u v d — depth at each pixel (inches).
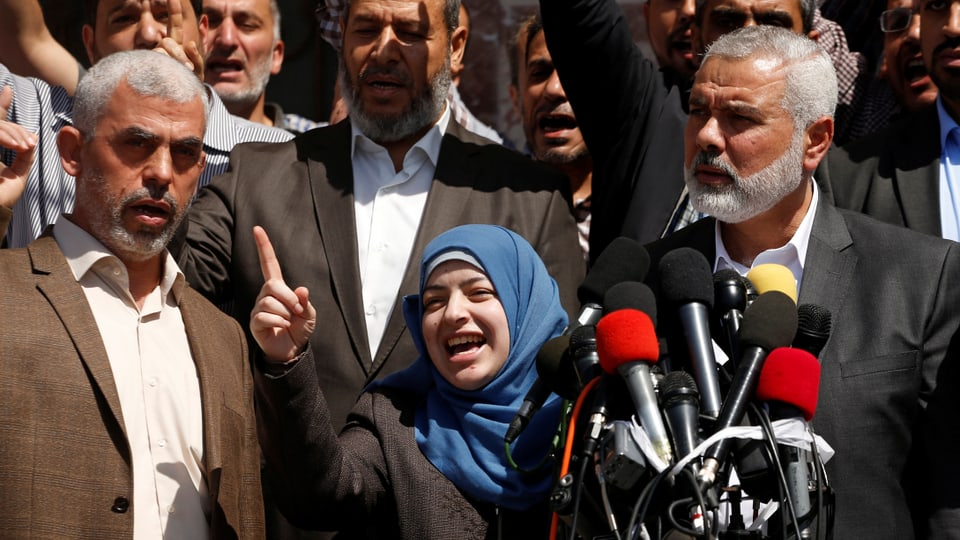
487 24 253.3
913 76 198.7
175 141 134.6
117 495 122.7
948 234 165.6
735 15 171.0
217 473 129.8
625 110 172.6
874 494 131.5
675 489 105.2
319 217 164.1
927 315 136.6
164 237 134.6
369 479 133.6
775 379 109.2
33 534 118.0
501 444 132.0
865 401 133.6
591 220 176.7
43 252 130.8
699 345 113.7
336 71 268.7
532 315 137.2
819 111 143.7
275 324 124.8
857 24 223.6
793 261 146.6
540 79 212.8
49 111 178.7
